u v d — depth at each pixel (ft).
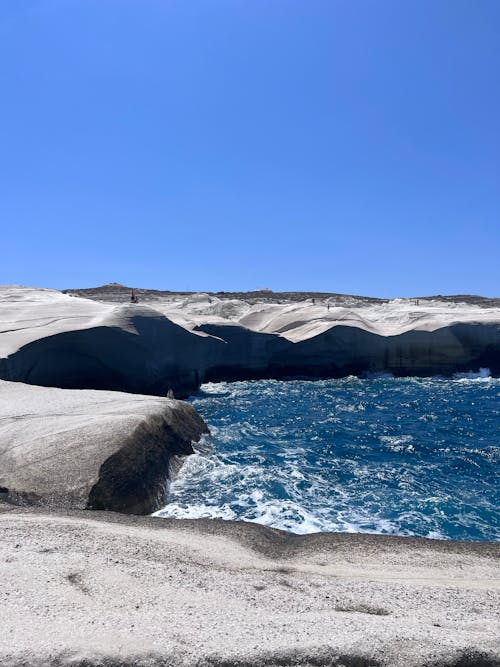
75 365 95.76
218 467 55.11
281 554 31.58
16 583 22.29
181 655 17.69
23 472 40.98
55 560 25.16
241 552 30.53
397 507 45.83
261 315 166.40
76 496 38.63
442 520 42.96
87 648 17.54
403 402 103.19
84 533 29.84
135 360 101.30
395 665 18.07
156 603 21.66
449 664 18.21
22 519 32.35
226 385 128.47
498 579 28.19
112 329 97.14
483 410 94.68
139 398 63.67
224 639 18.78
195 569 26.12
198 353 119.03
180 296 220.02
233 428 77.46
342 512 44.16
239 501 45.44
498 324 142.51
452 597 24.50
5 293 135.74
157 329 107.14
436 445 69.26
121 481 41.16
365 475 55.36
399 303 194.29
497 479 54.75
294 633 19.45
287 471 55.16
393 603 23.44
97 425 47.60
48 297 133.08
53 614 19.84
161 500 44.21
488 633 20.18
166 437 53.36
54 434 46.21
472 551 32.68
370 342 140.56
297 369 140.77
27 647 17.43
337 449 66.44
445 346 141.28
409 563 30.25
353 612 22.26
